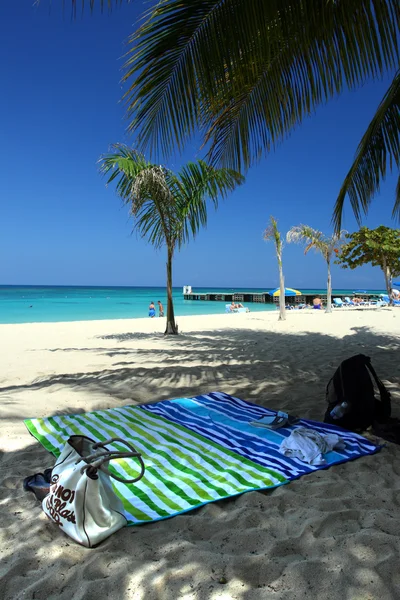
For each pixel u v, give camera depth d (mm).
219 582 1792
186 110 3725
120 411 4320
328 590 1735
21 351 9203
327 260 23250
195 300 57688
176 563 1917
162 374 6285
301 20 3176
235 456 3127
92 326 16031
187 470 2896
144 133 3848
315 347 9258
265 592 1736
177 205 11305
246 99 4168
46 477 2736
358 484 2701
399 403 4633
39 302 45656
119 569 1873
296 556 1971
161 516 2295
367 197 6156
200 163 10586
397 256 27453
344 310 27328
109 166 10461
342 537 2076
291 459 3078
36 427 3848
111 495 2250
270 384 5664
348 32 3398
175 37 3318
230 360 7680
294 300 50125
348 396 3742
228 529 2195
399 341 10180
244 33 3127
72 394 5098
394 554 1934
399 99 5266
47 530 2207
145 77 3516
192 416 4180
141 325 16500
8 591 1765
